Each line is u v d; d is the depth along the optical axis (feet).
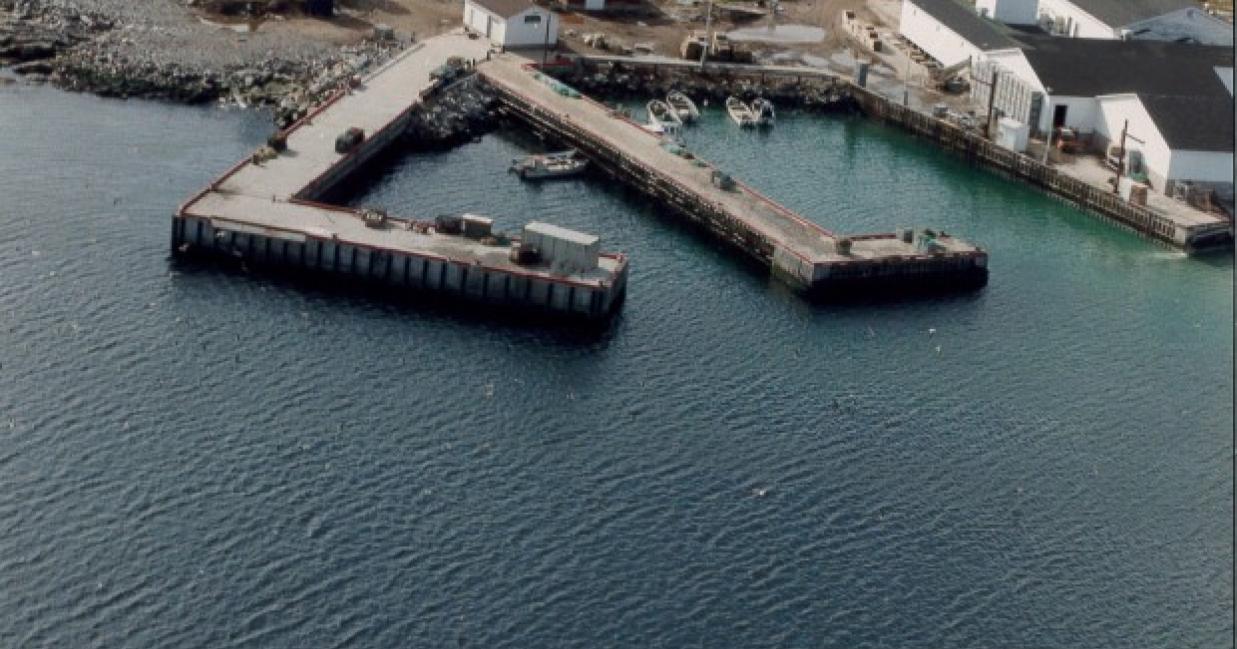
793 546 487.20
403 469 502.79
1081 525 509.76
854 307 635.25
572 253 613.93
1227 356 620.90
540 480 504.43
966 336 620.90
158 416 515.91
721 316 618.03
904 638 456.04
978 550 493.77
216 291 595.06
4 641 426.10
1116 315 649.20
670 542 483.10
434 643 437.17
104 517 469.98
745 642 448.24
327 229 622.95
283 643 432.25
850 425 551.18
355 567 460.55
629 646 442.09
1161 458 548.72
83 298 577.84
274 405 528.63
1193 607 477.36
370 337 577.84
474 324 595.47
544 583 461.37
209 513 475.31
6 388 522.06
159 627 434.30
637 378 568.00
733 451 529.45
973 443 547.90
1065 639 461.37
